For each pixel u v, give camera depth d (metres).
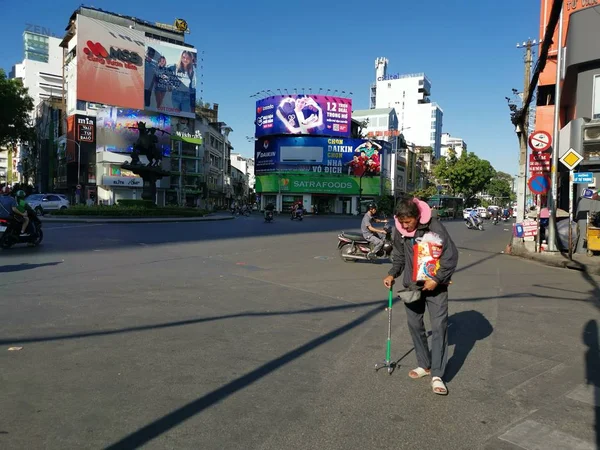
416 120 110.75
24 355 4.32
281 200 64.00
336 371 4.14
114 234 17.33
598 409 3.48
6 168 103.50
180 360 4.30
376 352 4.69
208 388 3.69
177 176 59.84
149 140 30.36
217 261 11.02
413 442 2.94
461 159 71.56
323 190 62.75
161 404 3.38
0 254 11.32
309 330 5.42
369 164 63.62
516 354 4.73
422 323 4.01
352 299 7.23
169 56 59.75
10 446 2.76
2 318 5.55
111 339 4.86
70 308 6.11
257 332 5.27
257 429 3.05
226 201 85.81
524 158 21.22
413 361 4.44
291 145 63.00
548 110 21.22
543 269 11.40
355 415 3.29
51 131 61.84
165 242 15.09
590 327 5.83
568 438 3.03
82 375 3.88
